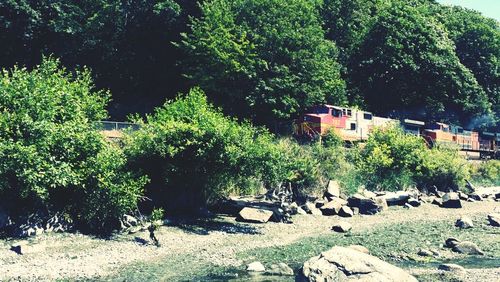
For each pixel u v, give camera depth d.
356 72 59.31
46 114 20.11
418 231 25.86
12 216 19.70
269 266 17.86
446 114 62.47
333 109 42.41
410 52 58.75
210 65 40.22
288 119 44.12
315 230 25.58
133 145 24.48
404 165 38.84
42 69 23.27
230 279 16.14
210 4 43.53
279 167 25.44
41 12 45.50
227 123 25.58
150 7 48.56
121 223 22.14
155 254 19.03
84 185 20.42
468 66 70.12
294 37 42.75
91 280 15.20
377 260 14.56
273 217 27.28
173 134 24.41
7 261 16.20
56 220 20.77
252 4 43.72
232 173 25.72
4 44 44.25
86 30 46.75
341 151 36.97
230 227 24.83
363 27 64.31
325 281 13.59
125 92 51.94
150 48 50.31
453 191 41.19
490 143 63.00
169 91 52.66
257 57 41.06
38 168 18.75
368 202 31.19
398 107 60.09
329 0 63.47
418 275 16.91
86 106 23.44
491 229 26.78
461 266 18.59
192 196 27.20
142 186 24.20
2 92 19.72
